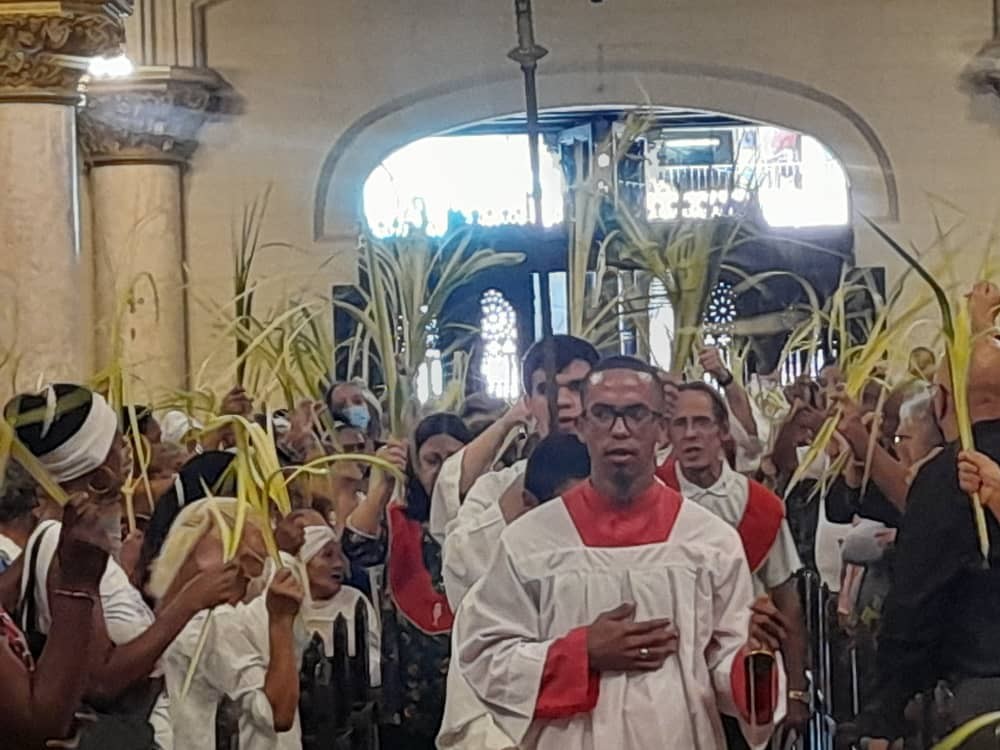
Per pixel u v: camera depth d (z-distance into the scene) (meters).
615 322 3.39
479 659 3.26
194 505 3.28
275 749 3.26
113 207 3.56
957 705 3.23
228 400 3.44
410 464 3.36
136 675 3.15
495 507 3.31
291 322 3.48
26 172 3.18
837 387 3.33
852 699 3.24
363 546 3.32
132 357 3.47
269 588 3.29
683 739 3.19
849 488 3.28
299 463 3.37
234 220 3.56
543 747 3.23
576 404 3.32
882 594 3.25
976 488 3.25
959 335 3.36
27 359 3.20
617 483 3.27
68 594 3.06
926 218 3.55
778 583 3.26
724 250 3.40
